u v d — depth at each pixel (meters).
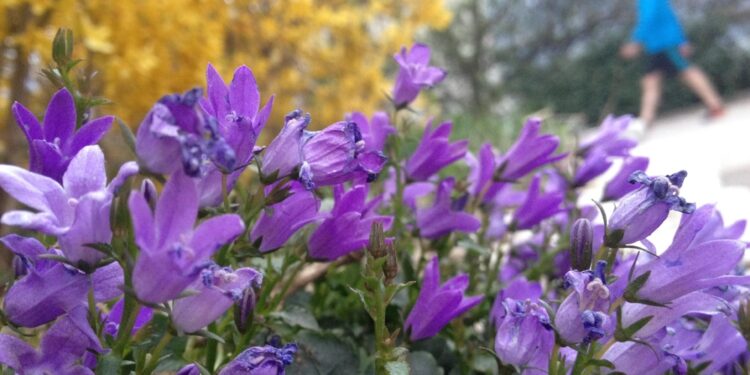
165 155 0.10
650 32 1.51
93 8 0.44
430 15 0.75
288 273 0.20
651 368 0.14
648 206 0.13
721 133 1.27
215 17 0.59
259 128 0.12
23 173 0.11
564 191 0.24
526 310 0.14
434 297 0.16
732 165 0.74
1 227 0.30
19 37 0.41
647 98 1.52
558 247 0.22
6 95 0.48
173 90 0.49
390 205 0.22
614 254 0.14
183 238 0.10
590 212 0.22
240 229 0.10
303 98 0.79
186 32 0.50
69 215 0.11
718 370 0.17
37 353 0.12
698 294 0.13
